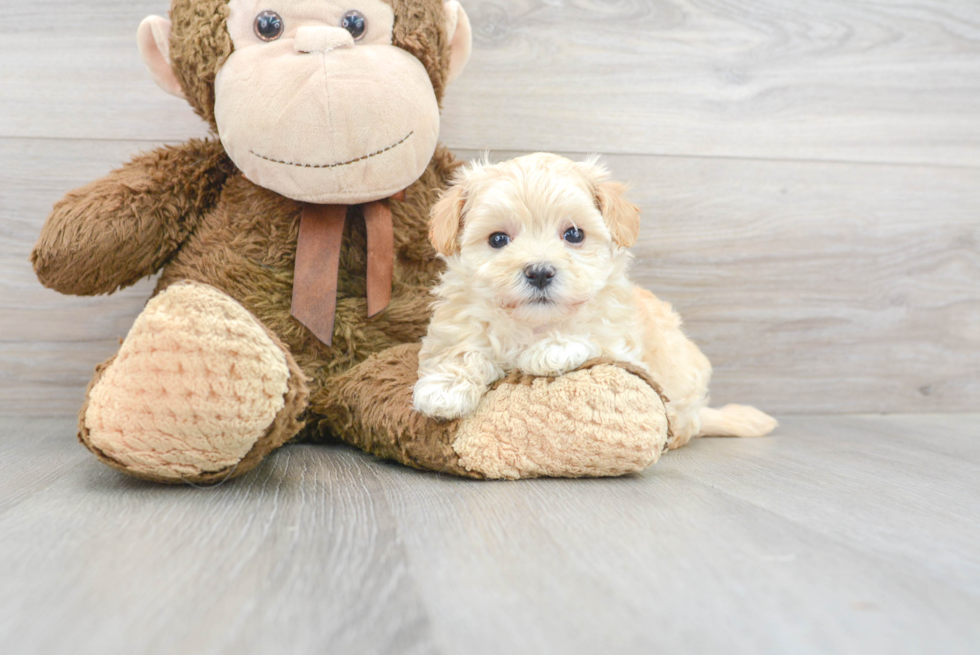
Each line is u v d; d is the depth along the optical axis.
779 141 0.77
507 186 0.54
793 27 0.77
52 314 0.71
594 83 0.74
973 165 0.80
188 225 0.63
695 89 0.76
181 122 0.71
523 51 0.73
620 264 0.57
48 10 0.69
